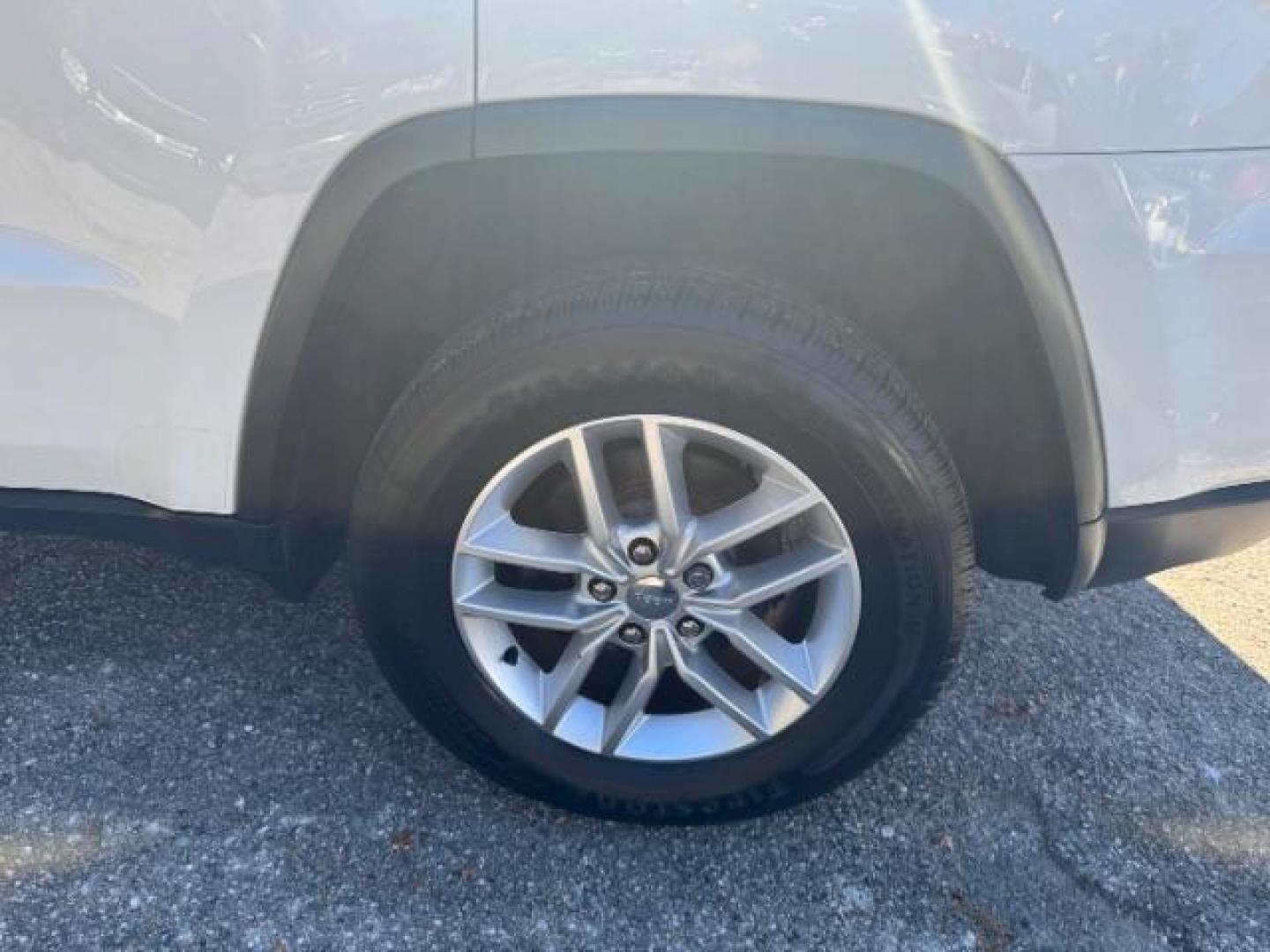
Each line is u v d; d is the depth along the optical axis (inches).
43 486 75.2
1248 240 62.0
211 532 74.0
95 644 95.3
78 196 64.9
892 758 87.7
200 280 65.4
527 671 76.3
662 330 62.1
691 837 80.0
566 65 58.0
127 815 79.0
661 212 67.3
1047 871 78.5
